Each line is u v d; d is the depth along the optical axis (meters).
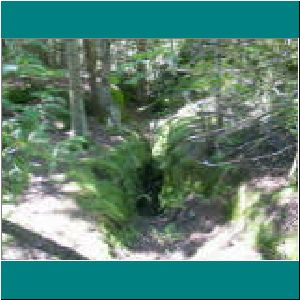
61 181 5.92
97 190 6.08
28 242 4.56
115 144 7.61
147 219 6.86
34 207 5.23
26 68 4.85
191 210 6.60
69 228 5.12
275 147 6.38
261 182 6.00
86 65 8.44
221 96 5.62
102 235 5.30
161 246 5.96
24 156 5.10
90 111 8.41
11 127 4.60
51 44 7.74
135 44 6.86
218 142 6.89
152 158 8.18
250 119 5.54
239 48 5.23
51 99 5.66
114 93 9.28
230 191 6.34
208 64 5.32
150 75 7.59
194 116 7.68
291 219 5.15
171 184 7.38
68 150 6.45
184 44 5.43
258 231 5.30
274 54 5.21
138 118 9.38
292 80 5.15
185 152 7.42
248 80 5.26
